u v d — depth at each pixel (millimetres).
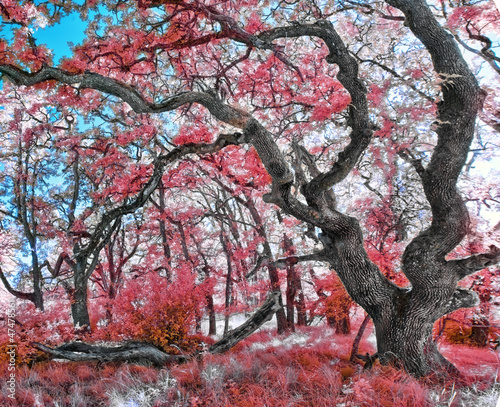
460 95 6188
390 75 9398
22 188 11570
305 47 9844
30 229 11914
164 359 7969
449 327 11531
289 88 9141
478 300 6566
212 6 6617
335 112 8336
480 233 6199
